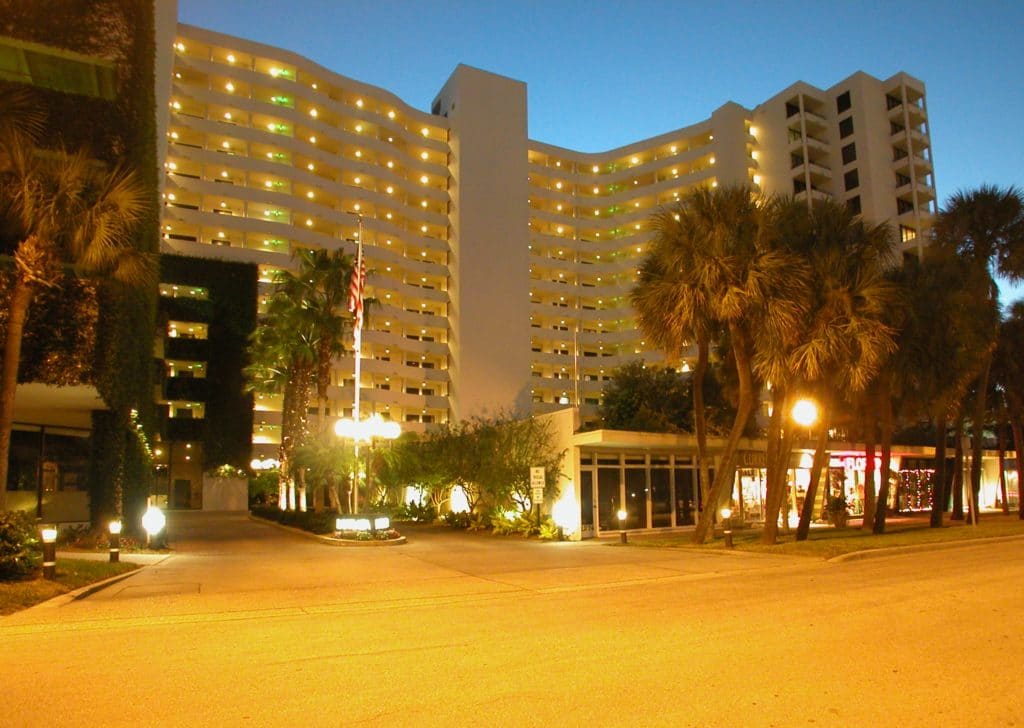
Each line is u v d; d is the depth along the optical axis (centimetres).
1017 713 549
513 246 7631
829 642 798
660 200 8169
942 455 2944
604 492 2739
